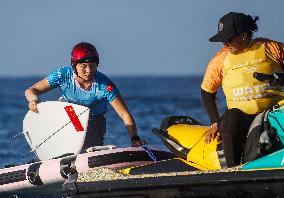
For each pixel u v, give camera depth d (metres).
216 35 26.05
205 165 26.38
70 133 34.16
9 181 32.91
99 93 34.16
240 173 23.91
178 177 24.77
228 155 25.36
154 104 122.38
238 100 26.28
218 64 26.75
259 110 25.97
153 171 26.66
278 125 24.75
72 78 34.34
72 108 34.00
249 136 25.09
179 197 24.81
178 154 27.58
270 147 24.59
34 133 35.34
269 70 25.94
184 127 28.39
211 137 26.48
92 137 34.53
